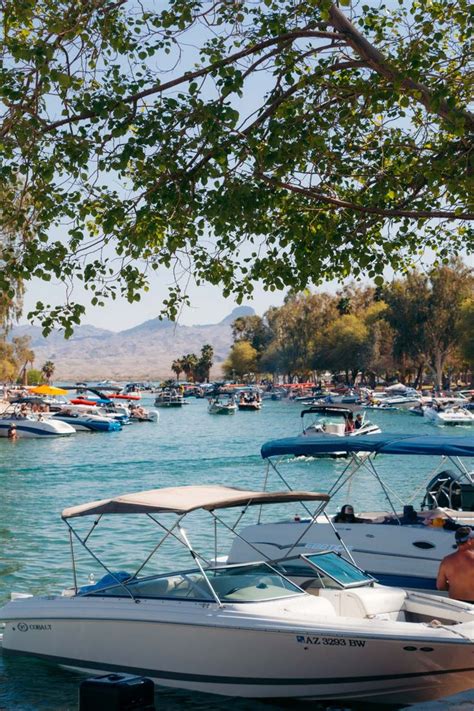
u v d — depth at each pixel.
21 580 16.41
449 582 11.37
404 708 9.18
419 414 86.81
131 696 7.69
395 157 11.88
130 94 9.99
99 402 85.75
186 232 11.05
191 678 10.05
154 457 45.38
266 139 10.54
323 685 9.62
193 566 17.45
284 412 100.62
